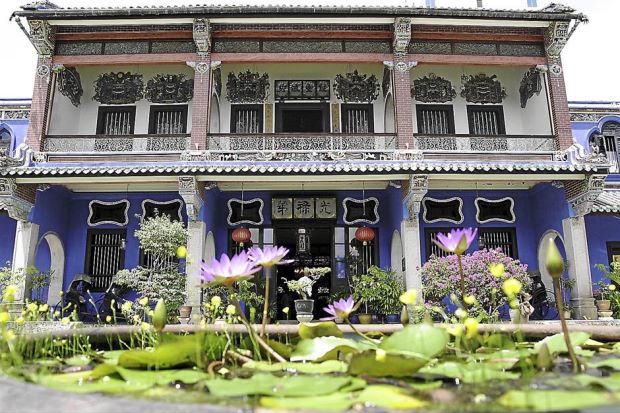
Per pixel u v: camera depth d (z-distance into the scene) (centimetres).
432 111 1609
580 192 1298
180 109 1581
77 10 1372
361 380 208
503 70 1648
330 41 1485
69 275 1440
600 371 236
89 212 1480
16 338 278
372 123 1598
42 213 1335
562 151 1406
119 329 340
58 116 1464
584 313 1265
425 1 1689
